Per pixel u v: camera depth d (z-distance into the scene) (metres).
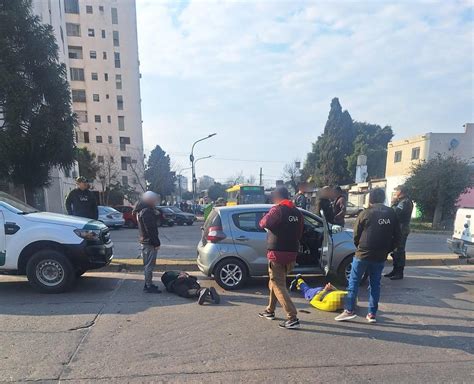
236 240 6.27
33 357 3.66
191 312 5.07
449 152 28.66
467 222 7.53
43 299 5.62
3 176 15.19
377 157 45.00
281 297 4.49
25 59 15.08
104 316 4.86
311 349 3.92
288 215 4.48
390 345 4.05
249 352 3.83
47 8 26.73
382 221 4.56
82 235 5.98
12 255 5.86
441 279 7.17
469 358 3.76
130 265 7.84
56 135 15.34
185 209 41.78
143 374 3.35
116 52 59.66
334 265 6.49
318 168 49.88
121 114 60.12
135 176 59.44
